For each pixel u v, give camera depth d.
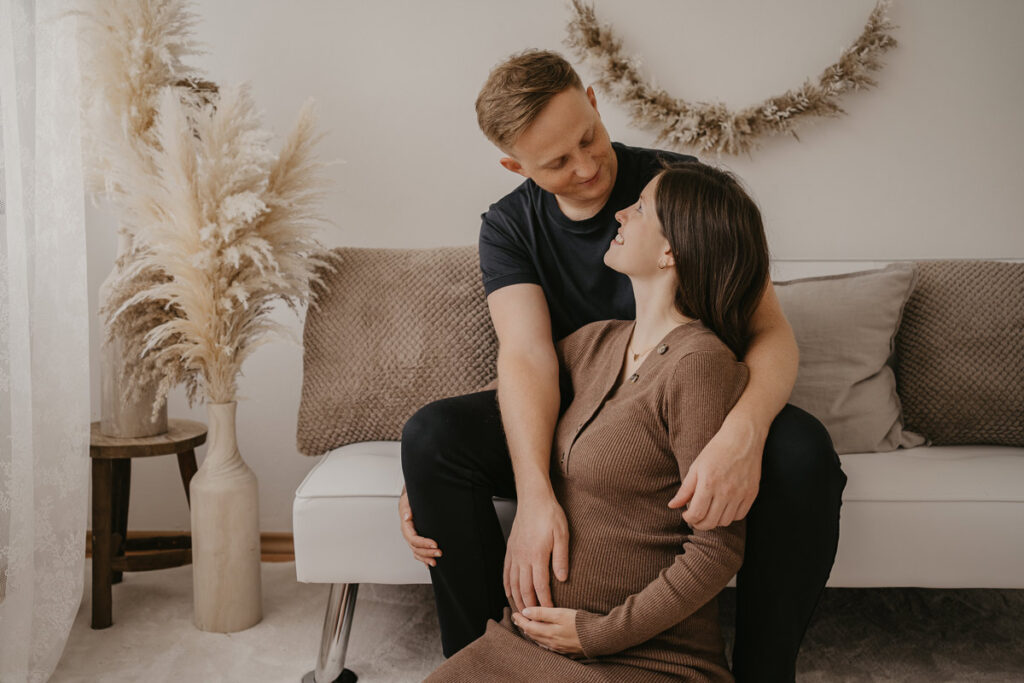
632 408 1.04
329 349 1.71
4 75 1.40
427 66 2.08
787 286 1.75
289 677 1.48
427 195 2.12
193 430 1.85
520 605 1.06
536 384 1.20
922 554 1.33
